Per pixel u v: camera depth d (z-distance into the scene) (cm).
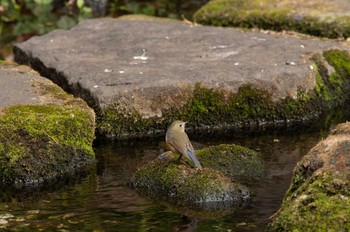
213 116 1354
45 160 1159
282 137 1325
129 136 1320
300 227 887
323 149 976
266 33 1689
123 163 1209
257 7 1848
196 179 1062
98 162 1211
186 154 1082
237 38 1594
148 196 1070
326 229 873
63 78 1406
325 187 911
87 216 1009
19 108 1216
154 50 1523
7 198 1087
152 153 1255
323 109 1429
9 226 977
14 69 1416
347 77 1507
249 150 1176
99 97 1310
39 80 1359
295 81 1390
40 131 1166
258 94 1370
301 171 976
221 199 1046
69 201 1066
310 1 1847
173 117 1339
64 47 1558
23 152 1148
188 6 2203
